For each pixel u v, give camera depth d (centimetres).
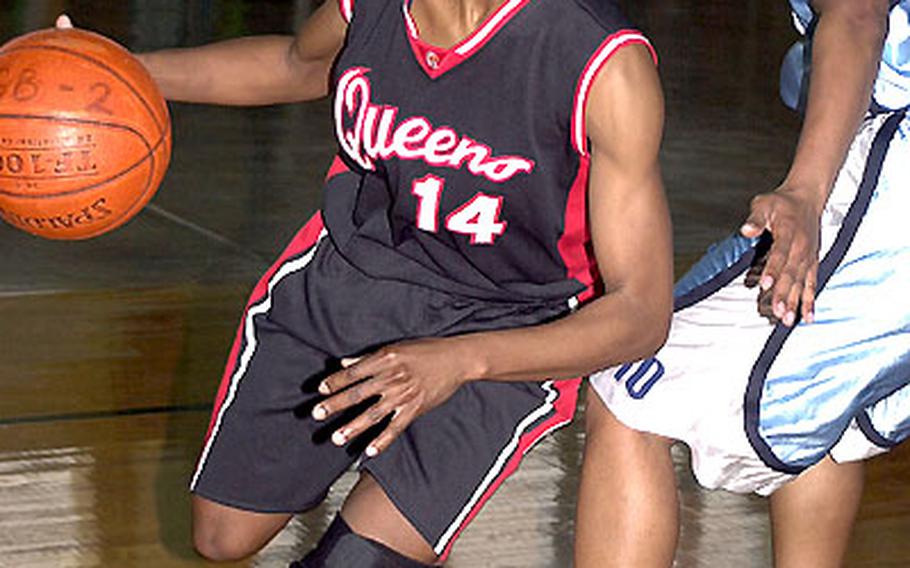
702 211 816
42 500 451
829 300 326
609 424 338
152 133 320
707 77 1247
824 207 316
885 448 351
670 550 337
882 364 330
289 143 929
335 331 343
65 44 316
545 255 318
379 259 335
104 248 689
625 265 287
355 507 321
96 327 588
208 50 364
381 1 310
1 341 568
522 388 329
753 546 448
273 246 714
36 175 311
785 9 1659
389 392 258
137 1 1485
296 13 1474
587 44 288
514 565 427
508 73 296
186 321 601
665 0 1691
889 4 323
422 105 305
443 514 316
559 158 300
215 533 369
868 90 314
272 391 353
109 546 426
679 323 335
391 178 315
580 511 340
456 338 268
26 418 504
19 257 669
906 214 324
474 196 309
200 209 768
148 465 478
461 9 298
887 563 442
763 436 330
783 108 1121
